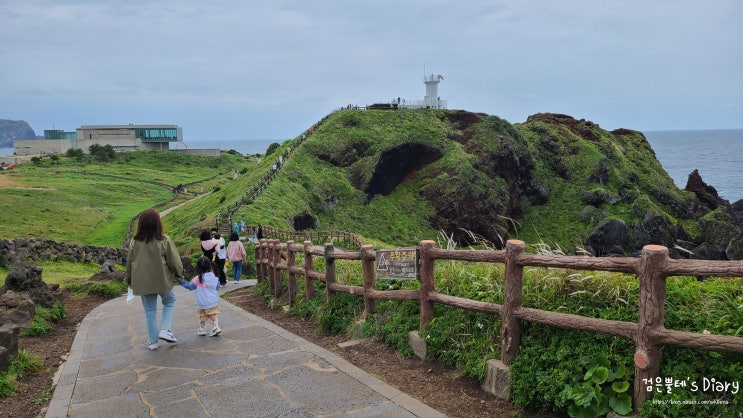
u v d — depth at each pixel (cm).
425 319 574
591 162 6166
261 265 1220
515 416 421
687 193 6444
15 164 8012
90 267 1961
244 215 3347
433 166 5691
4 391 524
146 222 639
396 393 480
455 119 6600
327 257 754
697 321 378
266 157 6988
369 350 615
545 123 6988
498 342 492
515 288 455
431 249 567
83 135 11438
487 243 748
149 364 602
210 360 607
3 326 620
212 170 9888
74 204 5109
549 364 430
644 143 7694
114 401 492
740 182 12588
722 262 321
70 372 582
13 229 3650
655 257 349
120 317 895
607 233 4978
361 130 6000
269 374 549
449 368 525
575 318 408
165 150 11256
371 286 668
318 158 5500
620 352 398
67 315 937
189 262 1570
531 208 5912
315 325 762
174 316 880
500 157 5822
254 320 809
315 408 457
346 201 5034
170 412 461
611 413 372
